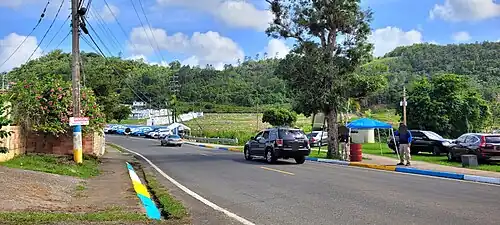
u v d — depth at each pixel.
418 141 30.44
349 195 12.37
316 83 27.06
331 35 27.72
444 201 11.23
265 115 69.88
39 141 23.20
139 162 28.27
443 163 22.69
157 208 11.05
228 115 93.81
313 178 16.72
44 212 9.01
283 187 14.30
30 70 49.66
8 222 7.83
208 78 116.75
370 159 26.47
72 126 21.61
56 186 12.95
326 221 8.99
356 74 28.14
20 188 11.38
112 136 89.81
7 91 21.33
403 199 11.55
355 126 26.72
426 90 47.59
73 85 20.42
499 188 13.84
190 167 22.98
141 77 90.44
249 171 19.95
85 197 12.00
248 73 125.06
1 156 17.61
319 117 62.84
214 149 47.53
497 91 66.69
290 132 24.62
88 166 20.56
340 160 25.88
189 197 12.66
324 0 26.77
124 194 12.80
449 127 45.75
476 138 22.73
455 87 46.31
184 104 97.94
